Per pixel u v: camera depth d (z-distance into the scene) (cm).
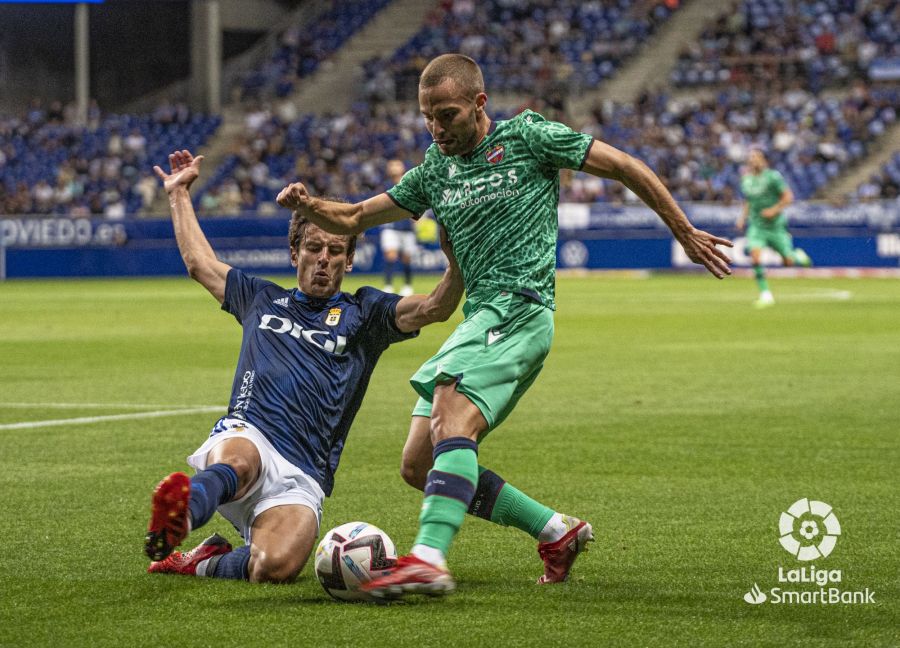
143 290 4866
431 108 721
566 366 2073
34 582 736
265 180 6581
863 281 5206
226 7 7500
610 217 5850
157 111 7156
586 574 762
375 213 777
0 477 1105
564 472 1135
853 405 1588
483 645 601
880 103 6378
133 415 1521
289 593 714
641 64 6956
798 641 609
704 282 5212
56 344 2555
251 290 846
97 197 6538
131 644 603
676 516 941
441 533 665
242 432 776
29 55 7306
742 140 6328
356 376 822
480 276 738
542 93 6812
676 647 598
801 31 6825
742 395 1692
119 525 903
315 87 7338
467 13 7356
